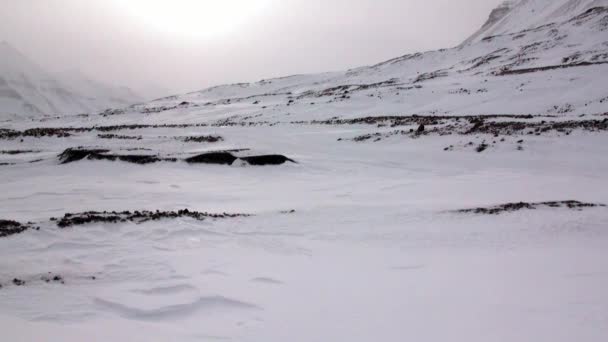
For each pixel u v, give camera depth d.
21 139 31.64
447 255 7.59
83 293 5.45
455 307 4.63
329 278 6.12
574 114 34.75
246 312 4.79
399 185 17.45
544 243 8.30
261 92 95.50
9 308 4.77
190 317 4.69
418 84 62.53
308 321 4.42
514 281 5.51
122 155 22.98
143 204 14.05
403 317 4.41
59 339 3.61
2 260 6.86
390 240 8.99
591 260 6.59
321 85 90.62
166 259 7.09
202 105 73.38
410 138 30.12
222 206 13.84
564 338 3.61
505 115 36.34
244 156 22.61
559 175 19.70
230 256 7.46
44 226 9.12
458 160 24.38
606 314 4.08
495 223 9.89
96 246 7.92
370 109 49.59
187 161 22.84
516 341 3.62
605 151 23.53
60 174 20.25
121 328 4.21
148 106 85.62
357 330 4.12
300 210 12.04
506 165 22.73
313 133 35.12
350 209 12.09
